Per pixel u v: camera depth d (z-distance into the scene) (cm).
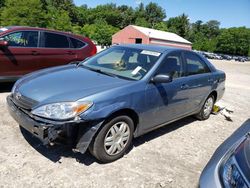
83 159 383
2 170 338
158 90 431
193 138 514
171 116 486
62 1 10556
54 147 403
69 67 479
